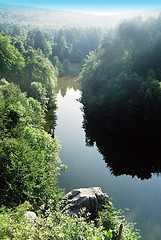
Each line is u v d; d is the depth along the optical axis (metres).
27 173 19.08
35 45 106.75
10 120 26.08
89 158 38.84
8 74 53.56
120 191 30.30
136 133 45.28
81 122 55.44
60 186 30.06
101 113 53.09
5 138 21.52
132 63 52.56
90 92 60.03
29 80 57.44
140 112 44.62
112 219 15.49
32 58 65.50
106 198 23.94
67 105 67.50
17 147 20.52
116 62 56.31
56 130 50.25
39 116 38.50
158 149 43.00
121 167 37.34
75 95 78.56
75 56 146.25
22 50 77.88
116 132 48.91
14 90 35.41
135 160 39.78
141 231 23.00
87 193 22.94
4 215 9.96
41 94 53.88
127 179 33.44
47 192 20.31
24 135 25.20
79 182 31.55
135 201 28.08
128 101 45.19
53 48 137.88
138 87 46.38
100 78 59.19
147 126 43.31
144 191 30.38
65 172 33.84
